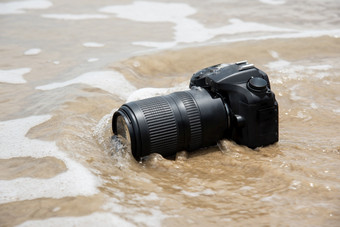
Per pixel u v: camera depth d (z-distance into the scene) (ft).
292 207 3.51
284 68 5.04
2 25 6.28
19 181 3.68
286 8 7.14
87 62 5.16
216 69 4.00
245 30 6.11
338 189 3.60
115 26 6.33
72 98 4.46
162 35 5.95
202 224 3.43
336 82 4.84
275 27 6.21
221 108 3.92
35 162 3.82
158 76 5.04
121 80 4.84
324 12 6.88
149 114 3.83
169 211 3.51
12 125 4.19
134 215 3.47
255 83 3.85
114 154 3.88
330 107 4.50
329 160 3.85
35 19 6.58
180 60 5.22
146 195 3.60
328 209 3.49
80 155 3.87
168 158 3.95
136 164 3.84
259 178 3.72
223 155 3.92
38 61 5.20
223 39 5.72
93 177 3.69
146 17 6.77
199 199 3.59
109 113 4.35
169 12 7.02
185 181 3.72
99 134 4.09
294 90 4.73
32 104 4.44
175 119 3.85
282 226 3.42
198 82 4.04
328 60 5.20
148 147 3.83
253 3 7.44
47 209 3.50
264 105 3.88
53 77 4.90
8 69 5.03
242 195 3.61
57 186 3.63
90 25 6.34
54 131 4.08
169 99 3.90
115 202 3.54
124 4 7.44
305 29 6.08
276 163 3.81
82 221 3.43
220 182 3.71
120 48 5.48
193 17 6.76
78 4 7.42
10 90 4.68
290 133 4.17
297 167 3.77
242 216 3.48
